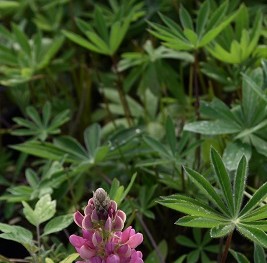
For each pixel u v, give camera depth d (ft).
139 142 3.38
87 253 2.34
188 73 4.11
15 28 3.91
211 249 3.11
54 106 4.04
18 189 3.15
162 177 3.19
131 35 4.12
